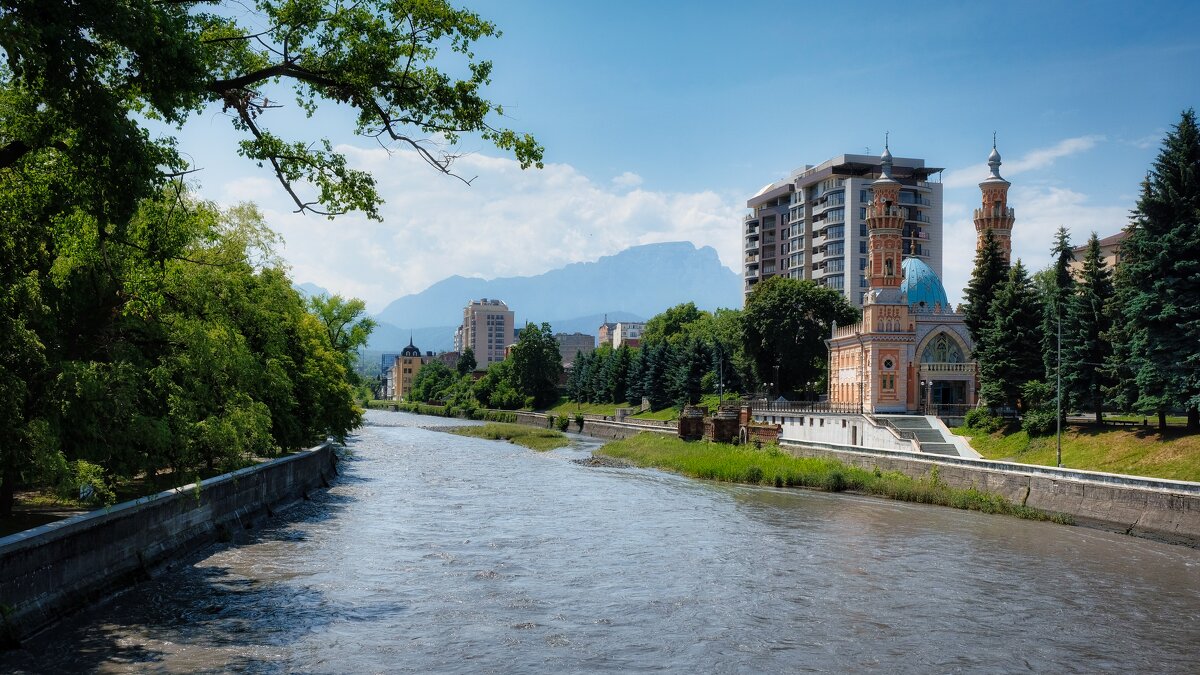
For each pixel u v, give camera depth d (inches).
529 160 893.2
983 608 1080.2
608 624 985.5
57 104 716.0
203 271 1187.9
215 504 1412.4
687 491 2257.6
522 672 815.7
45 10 674.2
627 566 1296.8
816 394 4554.6
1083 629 992.9
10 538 828.6
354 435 4842.5
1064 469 1851.6
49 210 869.8
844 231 6023.6
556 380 7288.4
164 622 933.8
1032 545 1510.8
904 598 1125.1
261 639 888.3
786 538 1557.6
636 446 3398.1
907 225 6186.0
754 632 964.0
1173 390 2137.1
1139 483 1673.2
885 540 1549.0
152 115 895.7
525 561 1318.9
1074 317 2549.2
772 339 4389.8
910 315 3430.1
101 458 1040.2
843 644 924.6
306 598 1061.1
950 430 3002.0
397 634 924.6
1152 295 2123.5
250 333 1749.5
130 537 1091.9
